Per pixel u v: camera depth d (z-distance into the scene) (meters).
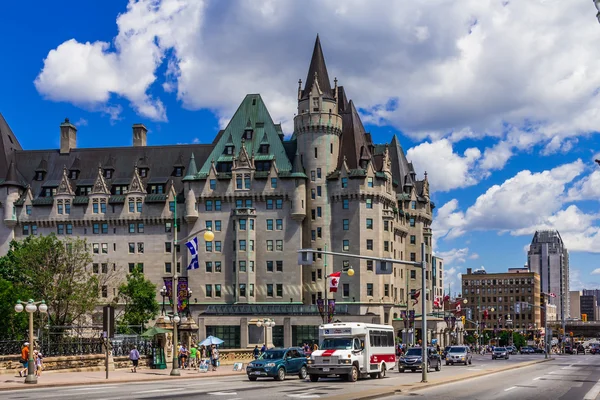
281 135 144.88
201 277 126.69
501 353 111.06
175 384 44.47
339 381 47.12
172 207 131.00
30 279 96.12
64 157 141.12
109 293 130.25
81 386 42.56
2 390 39.22
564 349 182.00
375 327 50.94
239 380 49.47
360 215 124.25
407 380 48.12
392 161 147.88
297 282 123.75
